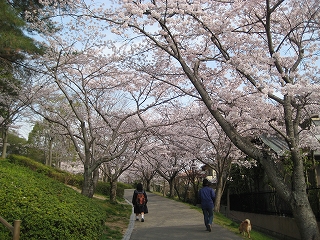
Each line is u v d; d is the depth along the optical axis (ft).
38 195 19.69
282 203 38.37
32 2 32.24
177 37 29.91
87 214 19.30
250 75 24.71
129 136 45.85
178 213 44.78
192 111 45.39
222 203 68.39
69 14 29.25
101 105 45.88
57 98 45.32
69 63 36.27
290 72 26.30
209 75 32.24
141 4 24.97
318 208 32.07
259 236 30.50
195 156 55.57
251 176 54.95
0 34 28.96
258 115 31.07
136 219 37.47
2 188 18.94
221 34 28.30
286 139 22.53
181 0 25.03
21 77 35.22
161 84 39.68
